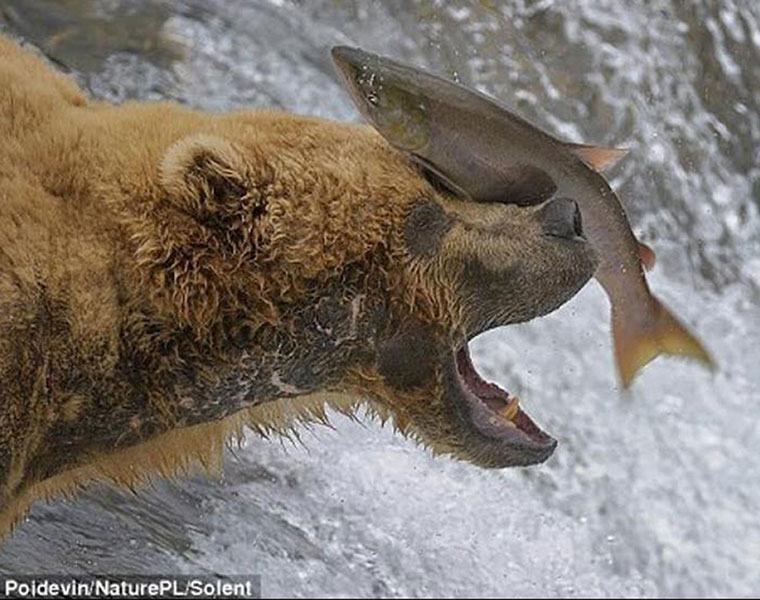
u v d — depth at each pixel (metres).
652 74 22.86
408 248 11.02
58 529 13.84
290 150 10.86
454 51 22.19
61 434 10.94
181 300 10.70
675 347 12.22
